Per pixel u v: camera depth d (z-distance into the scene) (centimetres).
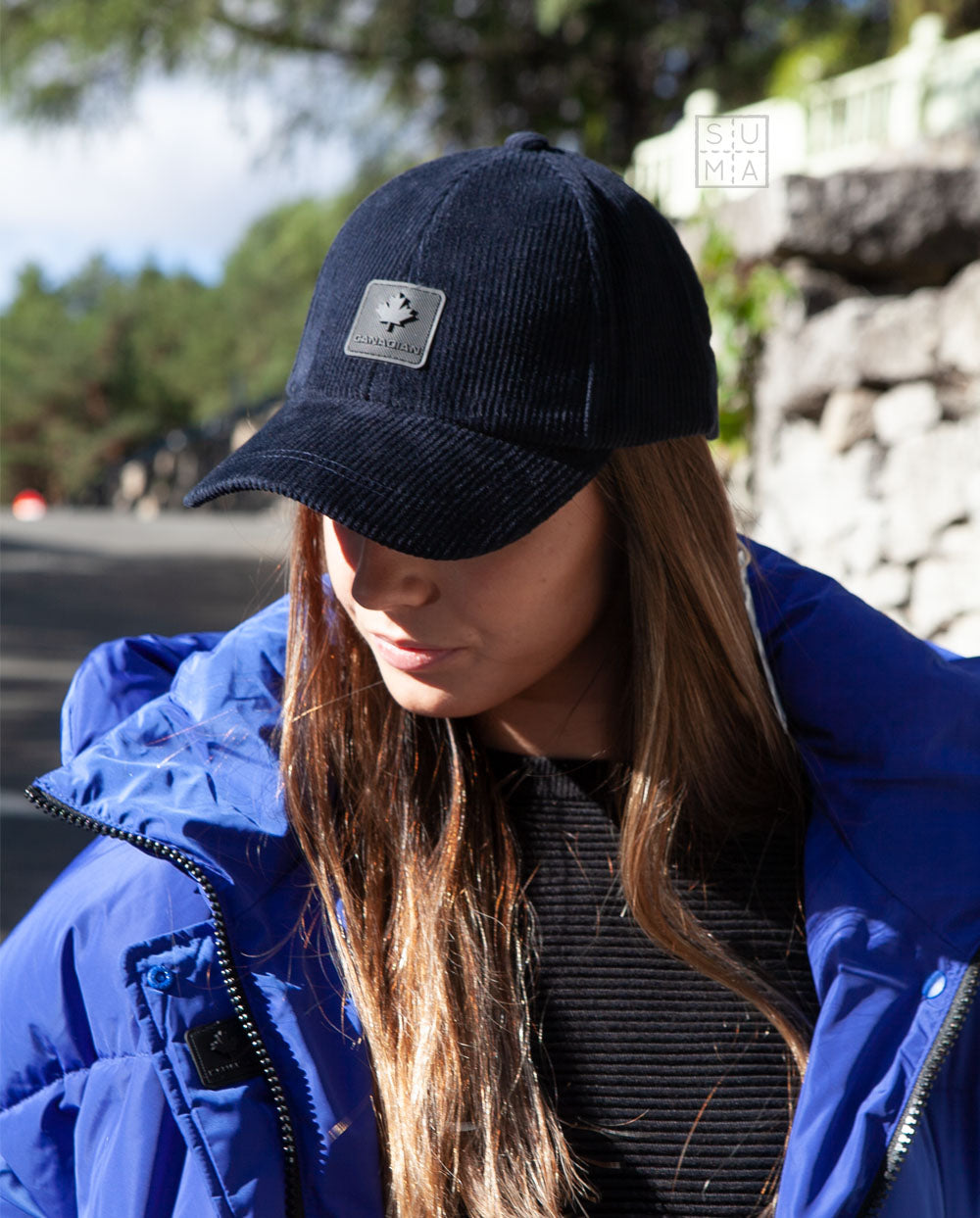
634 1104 102
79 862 106
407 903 103
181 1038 95
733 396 490
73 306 5444
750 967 106
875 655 113
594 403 94
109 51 1302
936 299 429
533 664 99
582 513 98
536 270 93
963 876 106
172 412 4822
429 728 110
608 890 108
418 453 92
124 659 121
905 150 490
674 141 552
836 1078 99
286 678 108
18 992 99
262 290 4419
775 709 112
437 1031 98
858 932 104
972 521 417
